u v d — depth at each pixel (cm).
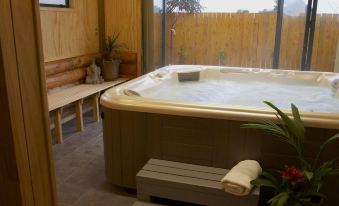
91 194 212
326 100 287
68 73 346
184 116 192
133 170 211
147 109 196
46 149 74
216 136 189
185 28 460
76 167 248
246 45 443
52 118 311
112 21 404
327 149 173
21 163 66
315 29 392
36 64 67
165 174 183
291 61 418
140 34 399
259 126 159
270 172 185
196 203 174
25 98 65
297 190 150
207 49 461
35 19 66
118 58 412
